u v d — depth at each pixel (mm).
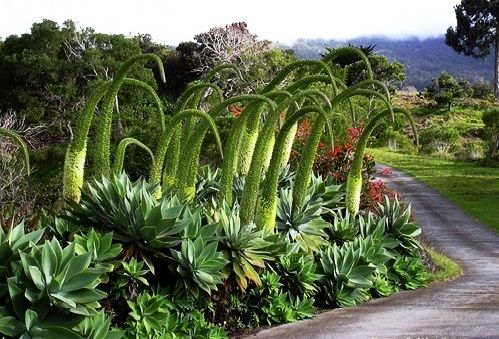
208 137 17234
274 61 31297
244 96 7250
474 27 68312
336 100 7785
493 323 6805
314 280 7699
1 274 4977
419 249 10906
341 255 8219
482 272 11914
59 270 4938
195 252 6242
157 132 18297
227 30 31859
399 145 43312
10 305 4934
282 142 7484
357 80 46219
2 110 26016
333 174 11773
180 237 6309
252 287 7059
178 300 6199
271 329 6754
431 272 11047
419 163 35750
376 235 9414
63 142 24188
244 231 6906
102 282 5562
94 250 5672
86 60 26375
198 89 8070
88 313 4859
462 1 69000
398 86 71875
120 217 6109
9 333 4711
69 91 25672
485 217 21266
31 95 26297
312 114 13289
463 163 36531
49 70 26281
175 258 6234
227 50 30828
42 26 27750
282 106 7277
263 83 28688
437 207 23078
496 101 60906
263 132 7336
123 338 5613
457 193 26188
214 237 6539
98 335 5031
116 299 5895
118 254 5941
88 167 17203
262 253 7066
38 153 20859
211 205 7926
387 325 6746
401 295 8898
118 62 26672
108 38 28250
